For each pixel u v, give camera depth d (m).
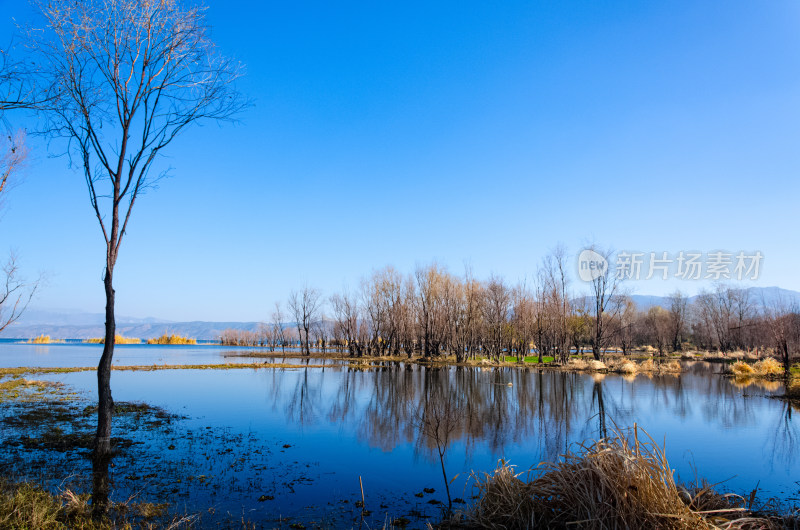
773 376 34.41
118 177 10.98
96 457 10.54
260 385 27.88
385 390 25.84
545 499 6.81
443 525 7.18
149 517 7.25
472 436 14.24
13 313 12.64
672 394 24.69
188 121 11.92
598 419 17.28
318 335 96.12
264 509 7.86
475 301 57.12
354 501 8.38
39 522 6.42
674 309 74.75
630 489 6.07
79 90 10.73
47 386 24.61
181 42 11.57
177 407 19.19
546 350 59.38
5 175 12.30
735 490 9.57
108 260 10.94
